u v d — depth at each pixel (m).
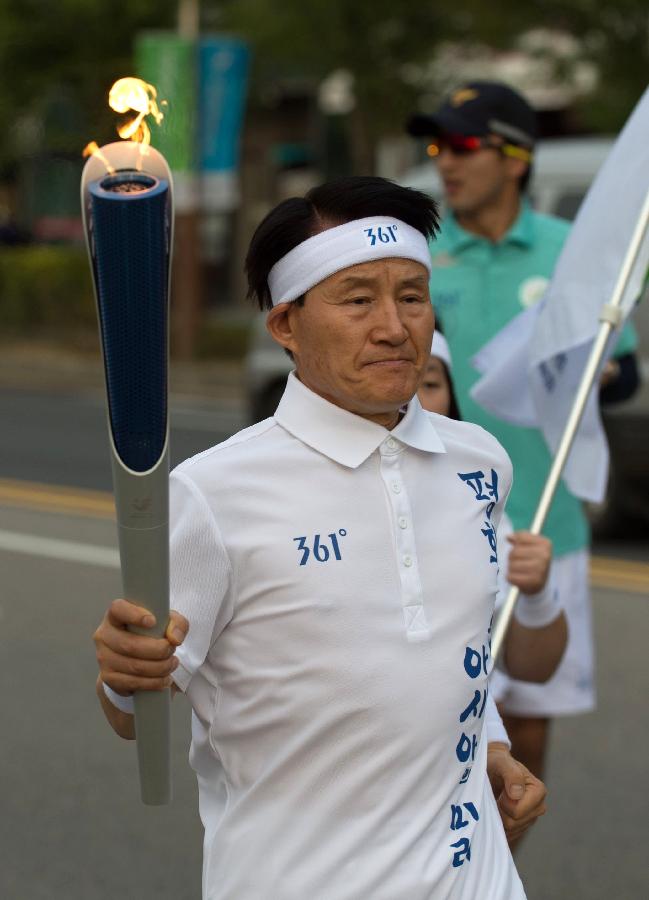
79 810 6.54
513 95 5.41
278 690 2.79
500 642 4.03
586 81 21.22
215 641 2.86
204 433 17.58
